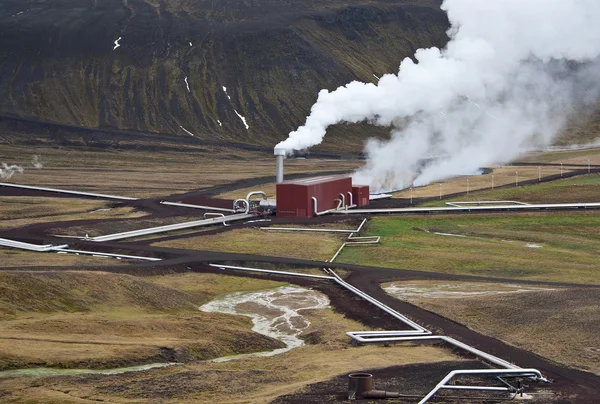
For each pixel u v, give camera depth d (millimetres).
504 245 139250
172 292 98625
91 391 62781
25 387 63406
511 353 73250
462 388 62031
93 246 130000
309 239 141500
